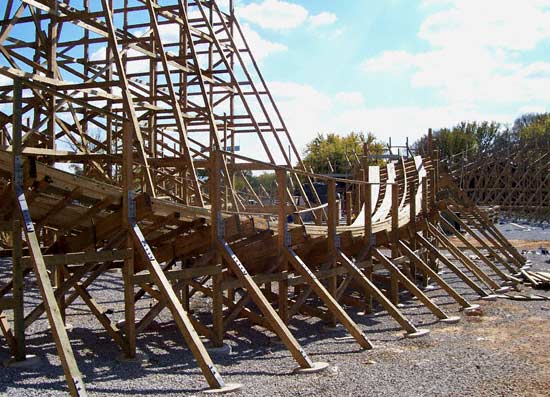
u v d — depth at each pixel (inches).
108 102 597.0
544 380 271.3
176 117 475.2
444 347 343.6
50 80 447.8
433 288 572.1
